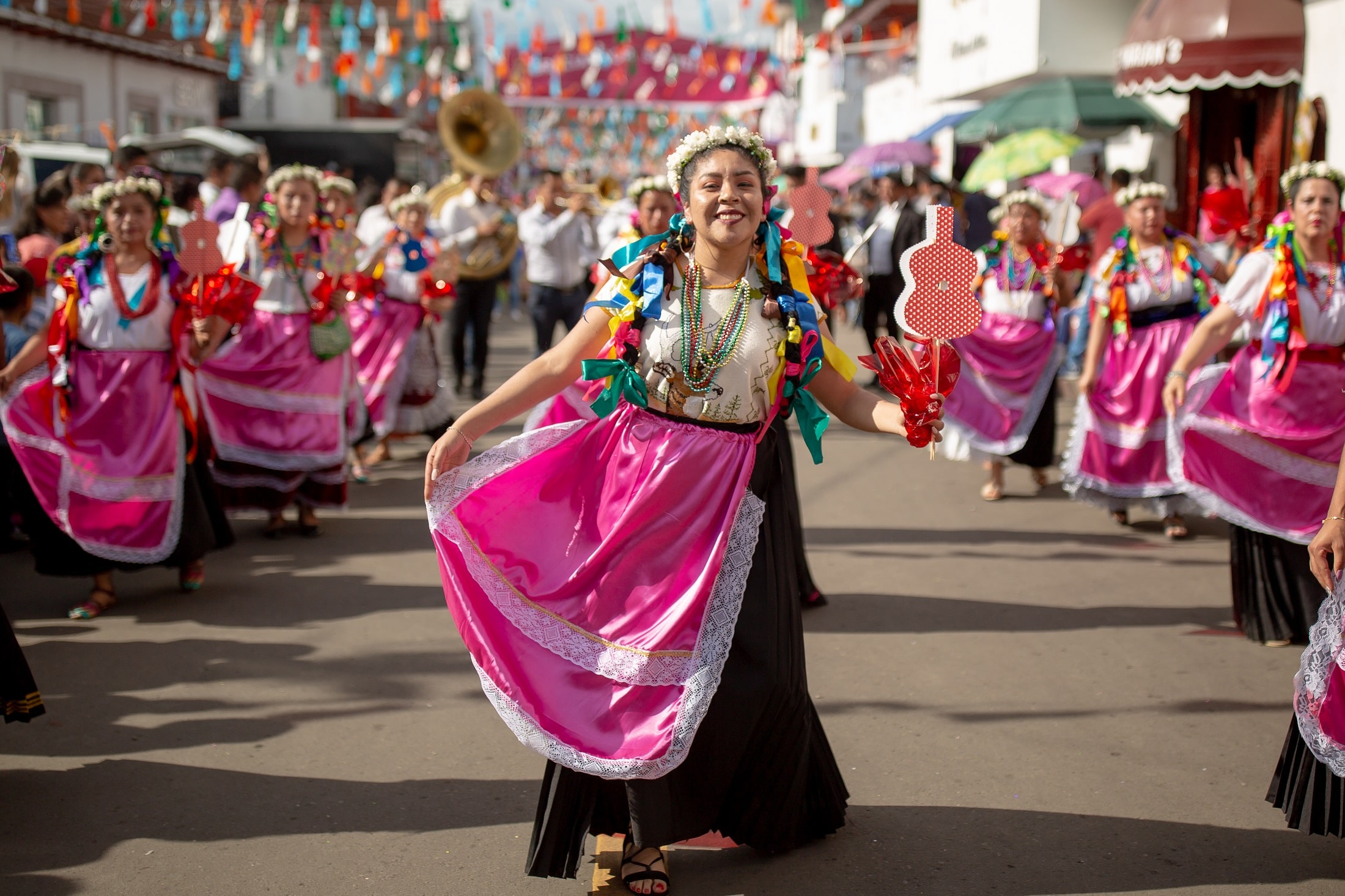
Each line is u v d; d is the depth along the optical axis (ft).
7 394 18.40
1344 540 10.50
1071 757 13.65
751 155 10.50
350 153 80.48
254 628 18.35
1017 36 52.85
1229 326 17.07
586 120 119.85
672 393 10.68
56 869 11.26
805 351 10.66
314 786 13.03
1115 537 23.73
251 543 23.62
